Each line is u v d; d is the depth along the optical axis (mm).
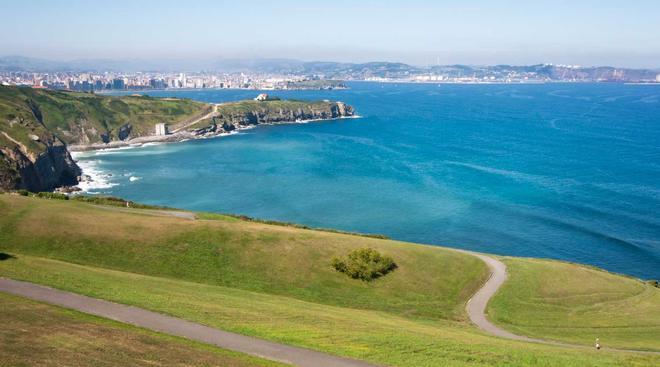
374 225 112438
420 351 32875
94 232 63375
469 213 121062
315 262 61375
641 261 92000
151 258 59281
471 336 42344
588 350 40750
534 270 66000
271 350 30547
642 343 46281
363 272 59000
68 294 38219
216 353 29047
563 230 108312
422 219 116750
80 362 25625
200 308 38094
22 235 61406
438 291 58812
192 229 65875
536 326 50875
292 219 116125
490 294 58500
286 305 46031
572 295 59406
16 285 39562
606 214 118312
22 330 29453
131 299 38219
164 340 30266
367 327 38750
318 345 32031
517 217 117625
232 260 60344
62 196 91438
